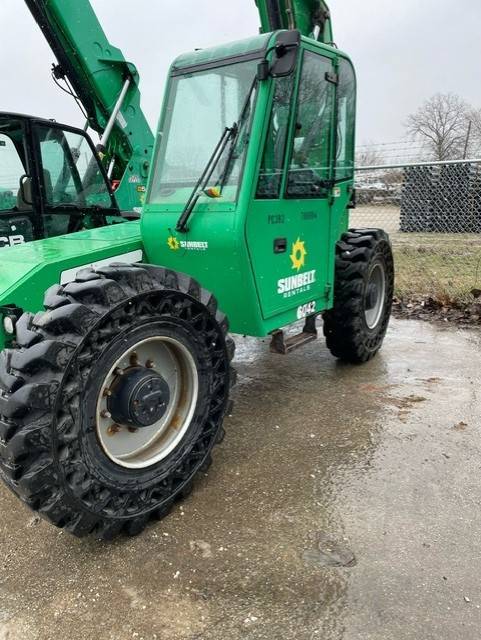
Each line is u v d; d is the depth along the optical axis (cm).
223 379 288
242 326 325
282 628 193
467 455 305
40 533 251
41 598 211
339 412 368
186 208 296
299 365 467
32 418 209
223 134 291
